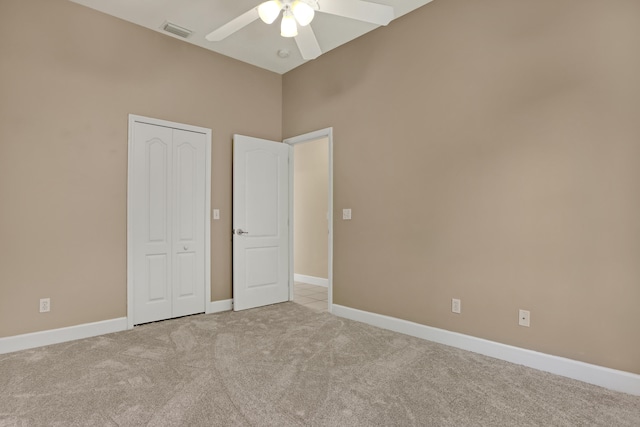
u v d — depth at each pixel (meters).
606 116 2.13
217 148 3.90
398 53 3.23
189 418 1.76
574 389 2.08
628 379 2.04
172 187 3.54
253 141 4.07
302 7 2.15
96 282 3.07
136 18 3.23
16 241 2.71
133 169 3.29
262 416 1.78
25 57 2.76
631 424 1.73
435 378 2.22
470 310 2.72
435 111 2.95
